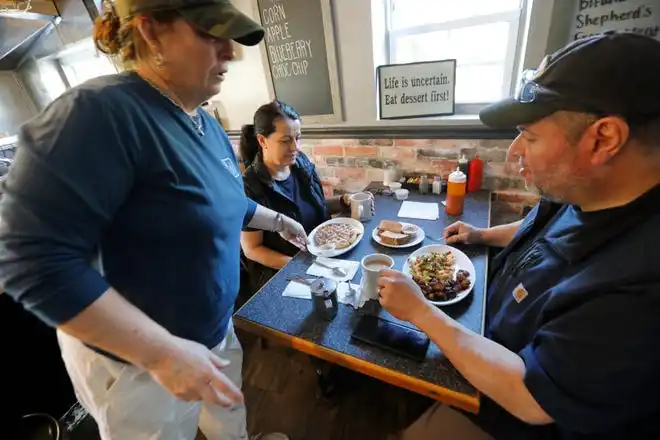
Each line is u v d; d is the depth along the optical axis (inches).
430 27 66.2
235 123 88.0
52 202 19.3
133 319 22.0
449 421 33.0
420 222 53.6
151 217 25.1
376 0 63.1
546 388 20.5
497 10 61.4
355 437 51.4
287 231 47.9
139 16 23.0
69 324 20.3
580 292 20.9
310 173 61.5
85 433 54.8
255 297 38.6
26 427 46.1
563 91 20.3
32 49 87.3
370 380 59.7
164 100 26.9
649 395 18.4
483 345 24.9
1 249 19.2
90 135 20.7
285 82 75.5
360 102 71.3
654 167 20.6
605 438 22.2
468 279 37.1
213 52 26.1
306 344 31.7
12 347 50.0
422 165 71.6
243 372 64.2
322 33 66.6
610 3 47.2
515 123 23.3
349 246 46.9
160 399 31.8
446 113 66.7
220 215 29.4
